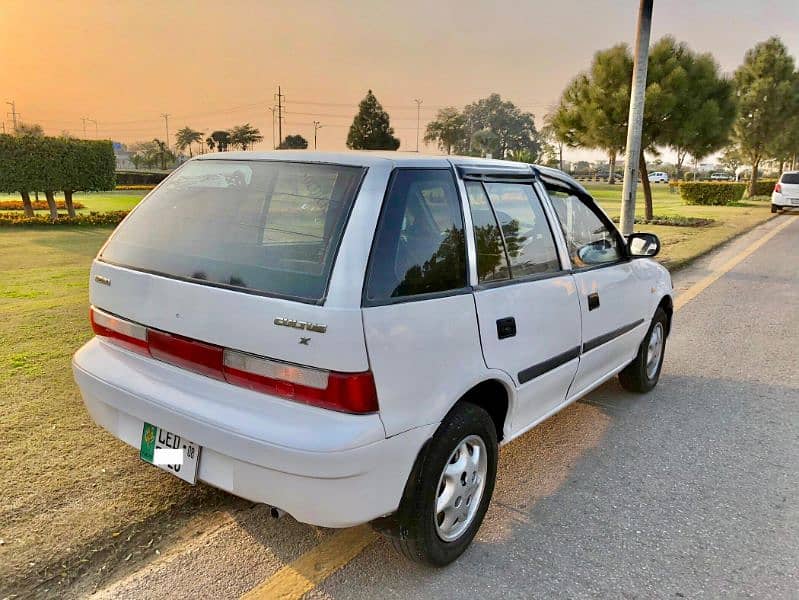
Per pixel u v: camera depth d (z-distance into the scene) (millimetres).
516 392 3033
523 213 3256
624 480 3645
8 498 3047
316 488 2211
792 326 7402
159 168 112312
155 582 2592
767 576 2793
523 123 135125
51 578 2549
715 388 5262
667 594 2654
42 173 18625
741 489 3562
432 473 2527
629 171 10680
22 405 4129
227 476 2396
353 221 2352
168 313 2598
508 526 3137
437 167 2758
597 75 18422
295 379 2234
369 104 85812
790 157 42656
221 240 2654
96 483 3230
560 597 2611
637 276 4453
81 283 8750
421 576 2711
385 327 2270
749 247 14641
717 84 18297
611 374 4363
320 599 2545
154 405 2555
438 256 2611
